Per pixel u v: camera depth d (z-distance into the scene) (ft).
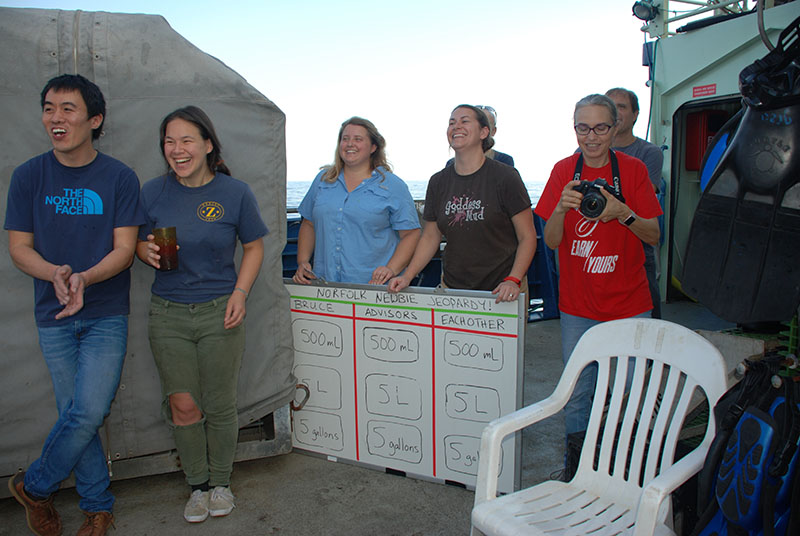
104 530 8.62
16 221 7.66
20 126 8.75
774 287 6.26
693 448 7.76
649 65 20.85
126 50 9.11
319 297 10.49
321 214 10.70
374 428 10.34
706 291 6.84
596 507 6.79
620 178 8.64
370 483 10.08
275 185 10.15
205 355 8.64
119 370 8.22
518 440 9.09
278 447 10.58
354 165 10.43
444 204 10.09
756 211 6.34
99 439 8.59
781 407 5.43
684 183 21.18
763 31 6.58
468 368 9.37
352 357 10.36
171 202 8.52
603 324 7.29
